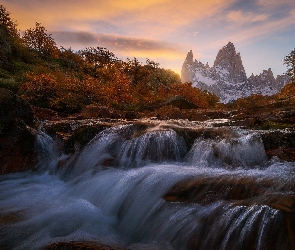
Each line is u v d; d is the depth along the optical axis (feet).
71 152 26.73
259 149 22.30
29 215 16.63
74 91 57.88
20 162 26.00
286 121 33.42
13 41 89.35
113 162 23.30
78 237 14.02
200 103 101.91
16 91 53.83
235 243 11.75
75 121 34.24
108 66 124.98
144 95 99.19
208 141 23.58
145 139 24.11
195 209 13.92
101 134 26.61
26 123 30.35
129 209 16.46
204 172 17.78
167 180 16.87
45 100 50.62
